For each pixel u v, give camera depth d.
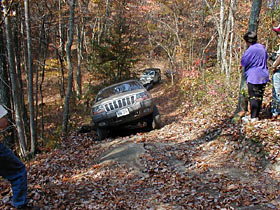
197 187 4.36
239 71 9.12
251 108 5.41
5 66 8.65
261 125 5.11
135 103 8.16
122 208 4.04
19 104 7.36
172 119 10.28
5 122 3.50
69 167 6.19
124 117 8.16
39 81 26.20
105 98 8.84
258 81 5.17
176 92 17.52
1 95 8.62
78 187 4.81
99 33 23.77
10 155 3.48
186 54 19.56
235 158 5.06
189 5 18.17
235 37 11.41
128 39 18.23
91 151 7.32
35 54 15.70
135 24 22.83
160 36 23.44
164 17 21.41
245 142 5.12
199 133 6.90
